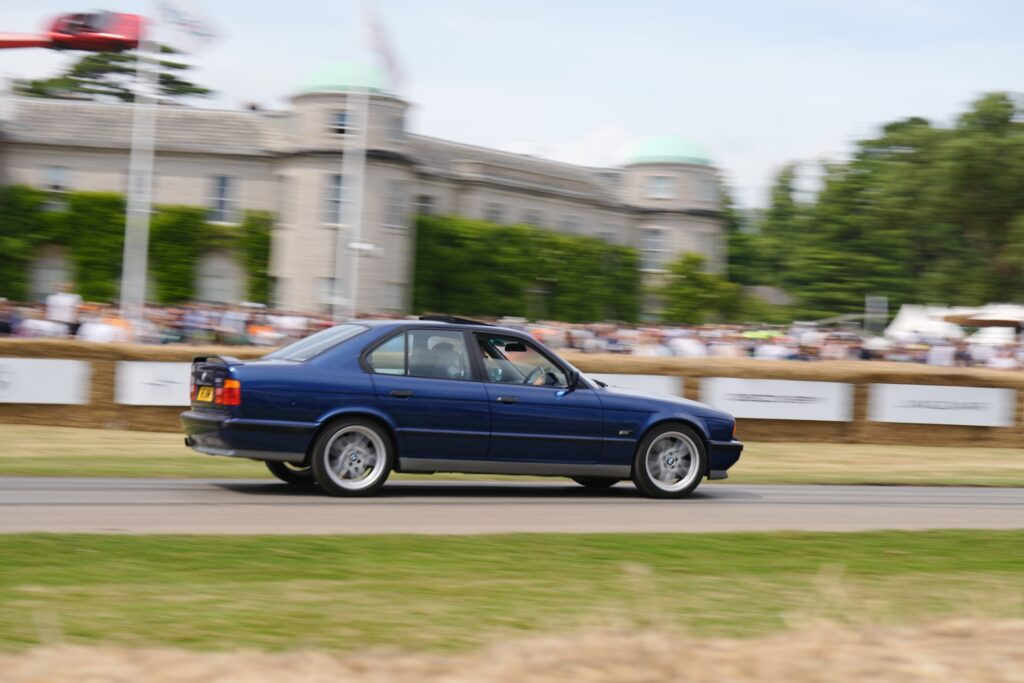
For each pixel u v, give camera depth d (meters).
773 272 108.19
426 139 74.12
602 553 9.00
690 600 7.38
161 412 21.23
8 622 6.15
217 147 63.28
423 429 12.11
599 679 5.16
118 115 63.97
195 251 61.78
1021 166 59.78
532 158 80.50
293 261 62.50
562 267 70.12
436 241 67.06
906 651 5.85
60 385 20.89
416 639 6.06
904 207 64.31
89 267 60.50
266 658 5.34
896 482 16.94
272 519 10.30
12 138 61.34
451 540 9.27
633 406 12.95
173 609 6.62
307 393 11.76
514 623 6.52
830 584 8.05
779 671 5.41
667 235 80.19
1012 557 9.66
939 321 48.34
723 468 13.40
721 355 33.62
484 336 12.61
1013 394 24.98
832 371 24.38
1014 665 5.66
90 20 68.19
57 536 8.71
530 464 12.55
